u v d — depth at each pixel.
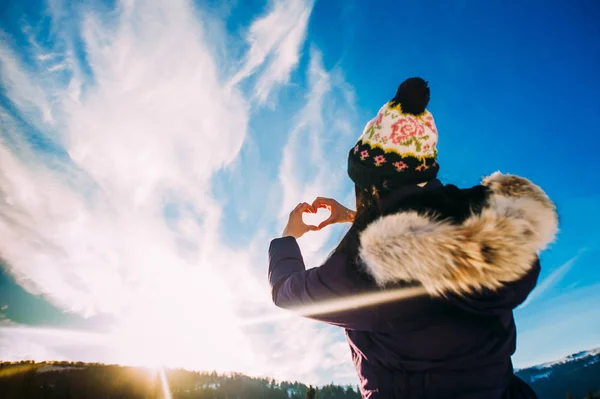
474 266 0.80
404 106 1.02
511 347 0.96
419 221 0.86
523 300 0.94
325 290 0.94
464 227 0.83
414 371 0.93
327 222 1.30
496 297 0.87
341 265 0.93
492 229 0.81
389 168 0.98
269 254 1.22
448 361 0.90
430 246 0.80
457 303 0.85
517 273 0.83
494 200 0.88
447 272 0.80
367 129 1.07
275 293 1.09
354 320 0.95
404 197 0.97
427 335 0.90
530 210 0.88
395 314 0.90
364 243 0.89
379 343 0.96
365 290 0.90
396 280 0.86
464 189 0.94
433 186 1.02
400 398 0.92
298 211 1.34
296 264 1.15
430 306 0.88
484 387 0.91
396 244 0.83
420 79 1.04
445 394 0.90
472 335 0.90
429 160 1.01
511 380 0.99
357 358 1.07
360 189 1.07
